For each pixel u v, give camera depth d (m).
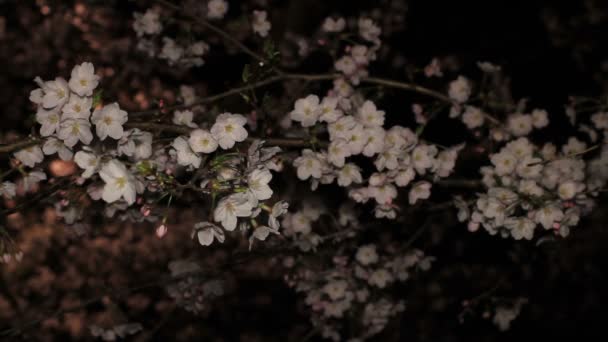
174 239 6.46
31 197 2.63
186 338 6.12
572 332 6.23
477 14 7.95
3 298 5.89
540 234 3.28
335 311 3.51
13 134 2.61
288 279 3.53
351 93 3.05
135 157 2.05
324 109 2.37
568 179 2.55
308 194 3.46
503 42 7.80
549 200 2.47
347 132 2.36
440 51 7.72
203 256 6.20
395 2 6.47
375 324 3.67
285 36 5.06
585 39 7.68
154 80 6.55
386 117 5.28
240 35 4.14
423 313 6.02
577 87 7.46
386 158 2.43
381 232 3.91
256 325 6.47
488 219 2.62
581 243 6.03
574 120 3.34
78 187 2.44
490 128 3.35
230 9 5.42
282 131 3.25
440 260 6.00
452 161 2.75
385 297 3.64
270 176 1.83
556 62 7.69
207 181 1.91
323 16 5.84
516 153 2.77
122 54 6.22
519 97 7.31
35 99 1.95
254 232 1.96
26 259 6.19
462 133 5.75
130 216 2.74
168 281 3.45
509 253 4.41
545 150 2.93
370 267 3.54
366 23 3.20
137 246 6.34
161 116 2.30
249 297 6.65
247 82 2.46
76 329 5.67
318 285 3.54
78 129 1.88
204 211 3.49
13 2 7.10
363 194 2.61
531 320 6.29
